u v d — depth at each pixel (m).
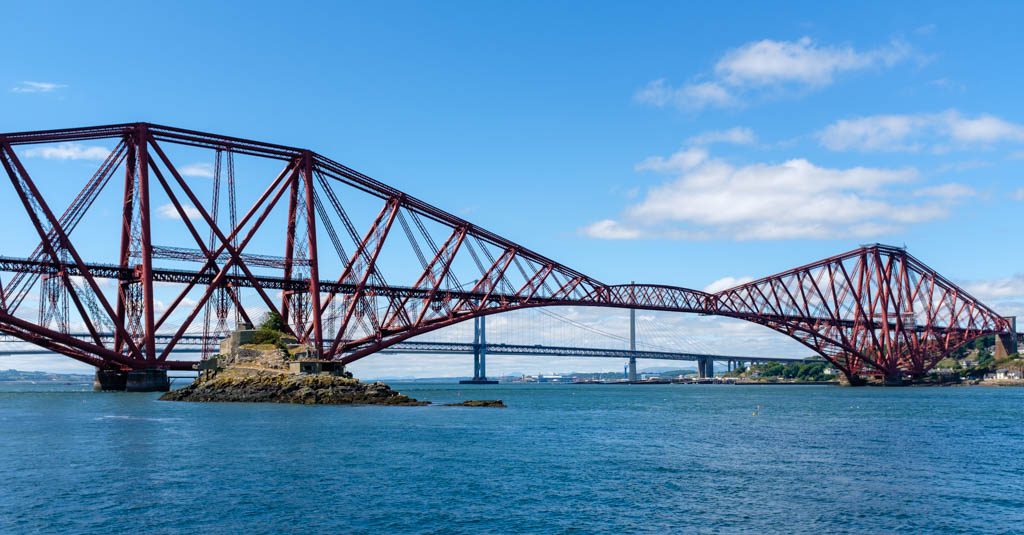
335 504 40.66
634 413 106.31
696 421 91.56
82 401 112.88
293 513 38.78
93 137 115.44
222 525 36.62
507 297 162.12
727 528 37.28
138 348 120.44
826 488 46.09
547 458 56.34
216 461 52.62
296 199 132.62
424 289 148.62
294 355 123.19
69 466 50.53
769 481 48.12
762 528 37.34
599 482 47.25
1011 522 38.69
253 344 125.81
